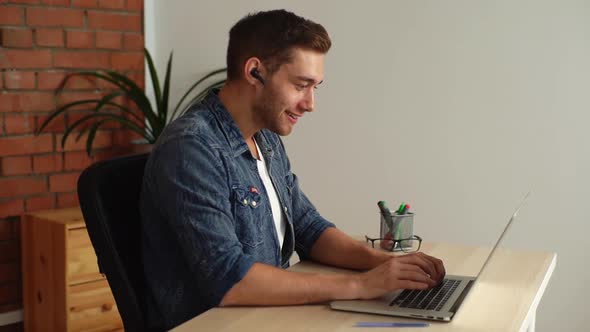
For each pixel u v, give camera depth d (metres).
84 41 3.50
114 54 3.62
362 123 3.34
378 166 3.33
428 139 3.21
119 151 3.67
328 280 1.54
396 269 1.56
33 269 3.25
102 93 3.58
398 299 1.53
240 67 1.72
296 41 1.67
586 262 2.96
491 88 3.07
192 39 3.72
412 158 3.25
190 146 1.61
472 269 1.80
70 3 3.43
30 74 3.32
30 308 3.29
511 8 3.00
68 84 3.45
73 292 3.07
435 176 3.21
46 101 3.38
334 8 3.35
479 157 3.12
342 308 1.48
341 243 1.90
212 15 3.66
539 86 2.98
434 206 3.23
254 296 1.51
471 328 1.37
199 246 1.55
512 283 1.67
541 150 3.00
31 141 3.34
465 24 3.09
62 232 3.05
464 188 3.16
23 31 3.28
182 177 1.59
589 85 2.89
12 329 3.34
